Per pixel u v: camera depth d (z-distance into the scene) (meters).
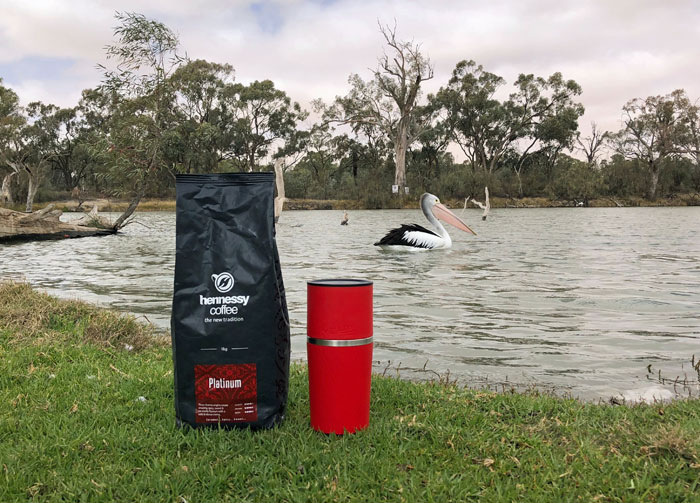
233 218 0.79
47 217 5.56
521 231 6.41
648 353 1.38
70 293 2.29
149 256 3.90
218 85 15.92
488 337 1.55
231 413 0.80
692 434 0.77
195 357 0.79
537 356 1.36
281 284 0.81
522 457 0.74
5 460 0.71
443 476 0.68
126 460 0.73
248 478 0.69
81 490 0.66
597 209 14.43
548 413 0.90
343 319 0.78
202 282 0.79
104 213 12.41
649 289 2.38
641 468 0.70
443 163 21.06
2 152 13.07
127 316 1.53
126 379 1.05
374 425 0.83
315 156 19.78
